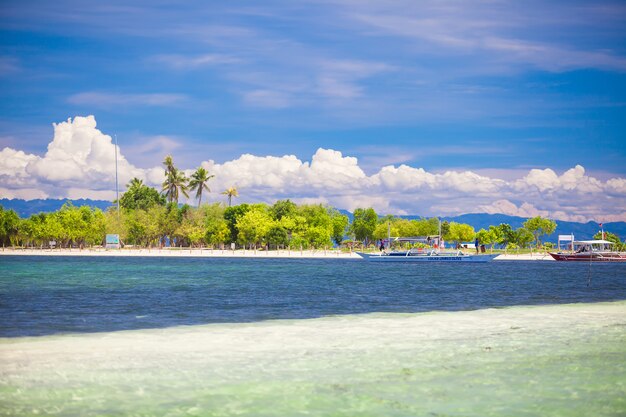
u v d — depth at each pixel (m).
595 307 43.97
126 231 195.25
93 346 27.11
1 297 52.50
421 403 18.38
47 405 18.28
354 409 17.84
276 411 17.72
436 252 137.12
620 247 156.50
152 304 46.81
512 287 67.06
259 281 75.62
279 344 27.48
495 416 17.25
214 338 29.23
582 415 17.34
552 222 188.25
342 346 26.95
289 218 182.38
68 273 91.94
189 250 187.00
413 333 30.64
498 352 25.55
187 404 18.38
